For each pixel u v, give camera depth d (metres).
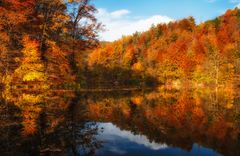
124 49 118.75
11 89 23.67
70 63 29.91
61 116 12.96
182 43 109.75
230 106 20.14
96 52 91.50
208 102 23.75
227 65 72.75
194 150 7.88
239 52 78.25
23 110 13.80
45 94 22.73
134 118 13.85
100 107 17.86
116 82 85.06
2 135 8.96
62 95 23.42
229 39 109.31
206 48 95.69
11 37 25.83
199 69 81.06
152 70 92.00
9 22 24.77
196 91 48.81
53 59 27.62
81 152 7.46
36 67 25.19
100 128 10.92
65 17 28.33
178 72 87.62
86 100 21.55
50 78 27.25
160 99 27.19
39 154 7.14
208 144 8.55
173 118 13.99
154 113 15.87
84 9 29.28
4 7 25.00
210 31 130.50
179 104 21.59
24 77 24.77
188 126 11.73
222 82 73.56
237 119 13.85
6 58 24.58
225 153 7.60
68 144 8.22
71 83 31.44
